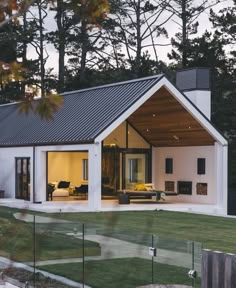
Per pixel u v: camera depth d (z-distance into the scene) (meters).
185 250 10.34
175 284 10.31
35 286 10.81
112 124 25.12
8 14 4.88
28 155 28.72
